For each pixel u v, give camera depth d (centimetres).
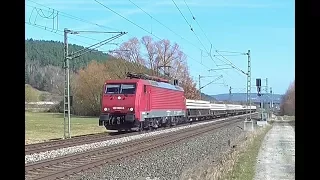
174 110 4894
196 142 2998
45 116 8394
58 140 2800
